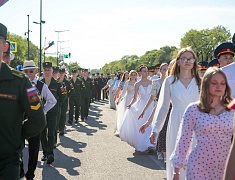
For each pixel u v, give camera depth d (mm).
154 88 7535
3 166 3234
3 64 3240
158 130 5035
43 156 8102
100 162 8078
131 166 7715
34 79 6875
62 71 12094
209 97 3656
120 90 14797
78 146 9953
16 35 77000
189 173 3643
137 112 9164
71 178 6812
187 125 3723
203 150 3592
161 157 8055
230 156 2104
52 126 7684
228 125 3574
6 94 3168
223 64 5648
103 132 12555
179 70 5004
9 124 3205
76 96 14867
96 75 33188
